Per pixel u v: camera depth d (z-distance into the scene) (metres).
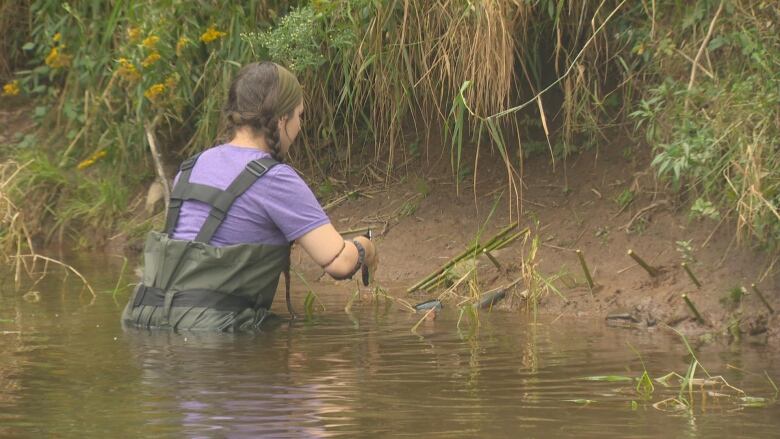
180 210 7.90
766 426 4.99
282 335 7.39
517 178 11.23
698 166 8.59
